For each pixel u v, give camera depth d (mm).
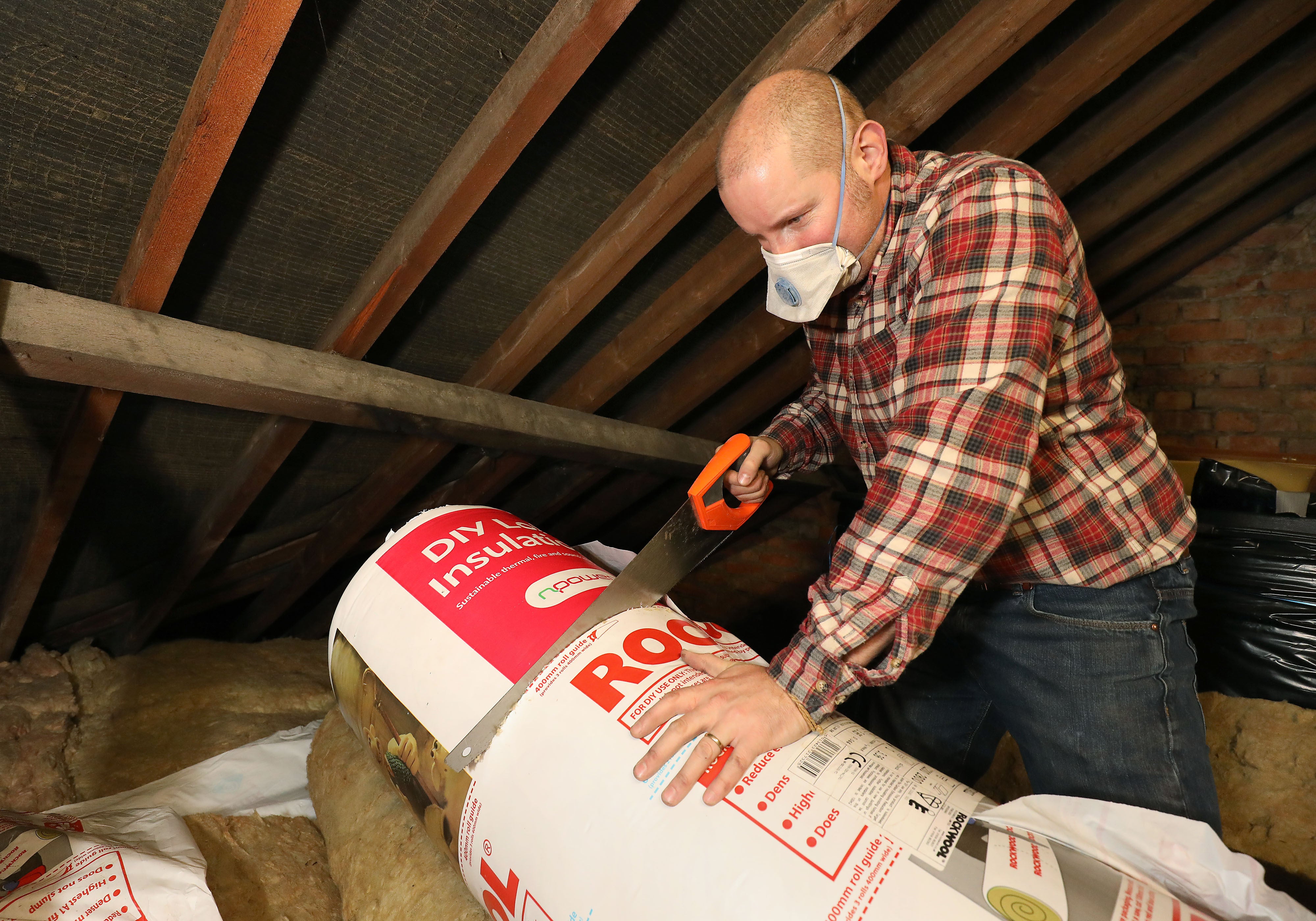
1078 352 908
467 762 942
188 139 997
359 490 1981
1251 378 2770
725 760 797
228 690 2023
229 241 1277
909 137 1564
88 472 1433
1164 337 2908
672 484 2967
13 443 1438
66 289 1238
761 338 2020
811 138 827
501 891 910
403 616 1125
